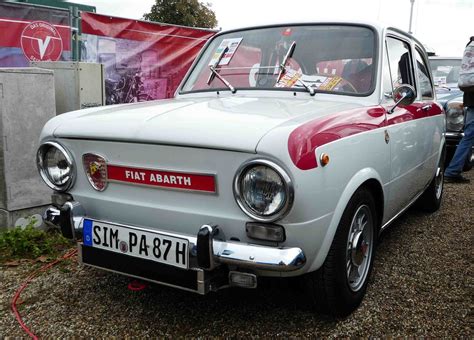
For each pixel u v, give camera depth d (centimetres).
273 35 348
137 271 245
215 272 227
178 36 738
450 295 299
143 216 244
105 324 264
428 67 466
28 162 409
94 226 254
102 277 325
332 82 310
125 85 689
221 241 218
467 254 372
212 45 378
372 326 261
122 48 675
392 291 304
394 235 419
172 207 233
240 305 283
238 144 206
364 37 325
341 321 266
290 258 207
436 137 440
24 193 409
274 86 319
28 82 401
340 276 250
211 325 261
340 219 240
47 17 592
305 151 208
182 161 225
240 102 283
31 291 306
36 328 261
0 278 328
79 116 273
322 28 339
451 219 473
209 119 231
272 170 203
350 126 251
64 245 387
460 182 662
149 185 237
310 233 216
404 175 343
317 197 215
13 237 378
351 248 267
